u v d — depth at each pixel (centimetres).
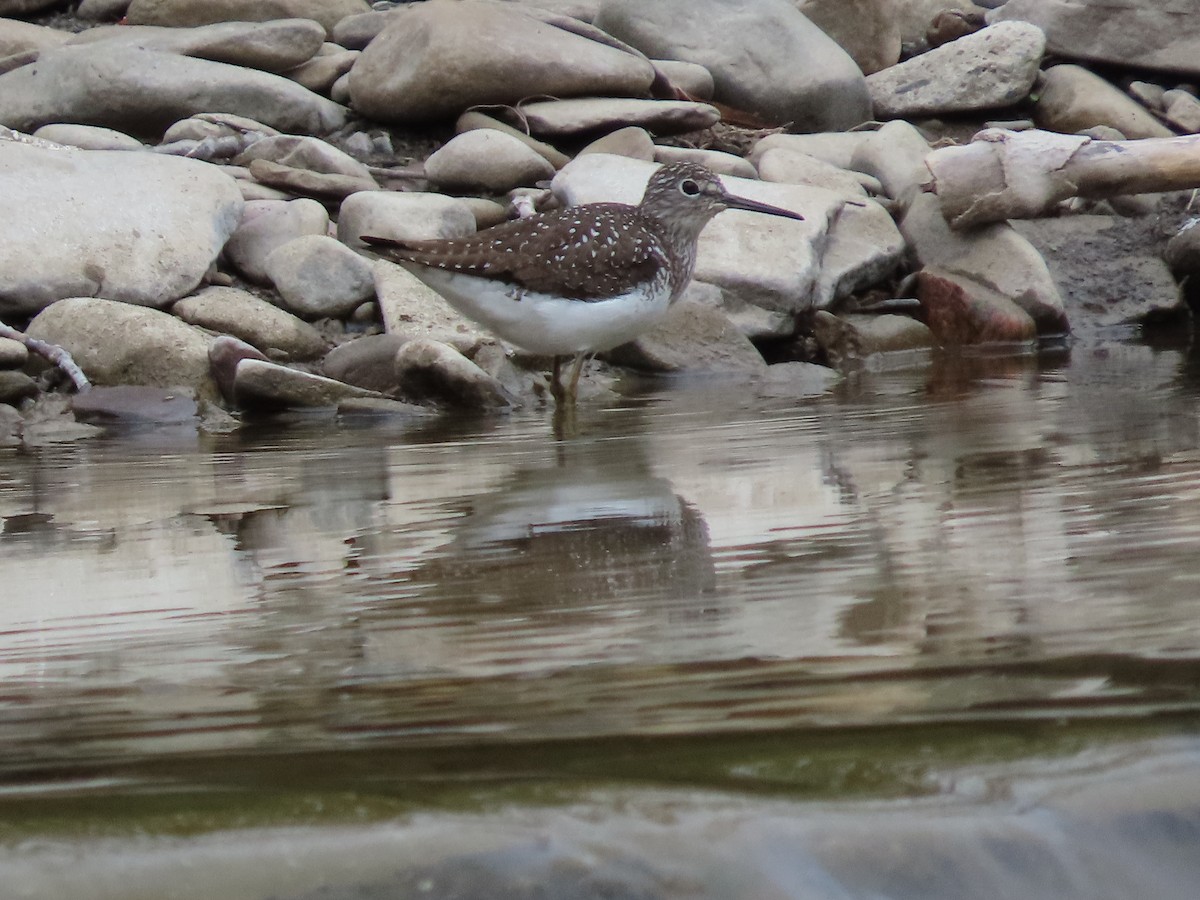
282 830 393
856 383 1372
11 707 503
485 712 473
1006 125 2141
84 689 521
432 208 1609
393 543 751
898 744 430
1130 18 2236
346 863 380
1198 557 618
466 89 1928
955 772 413
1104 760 416
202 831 395
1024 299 1680
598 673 507
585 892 371
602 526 764
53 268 1412
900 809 397
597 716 463
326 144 1784
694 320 1516
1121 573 600
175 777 429
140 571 715
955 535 692
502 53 1923
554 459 1002
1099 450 906
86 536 802
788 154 1853
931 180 1812
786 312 1603
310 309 1495
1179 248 1791
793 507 786
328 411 1309
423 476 957
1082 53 2261
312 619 606
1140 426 996
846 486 837
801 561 660
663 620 572
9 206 1442
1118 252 1819
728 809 398
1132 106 2116
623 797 405
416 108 1947
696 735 443
